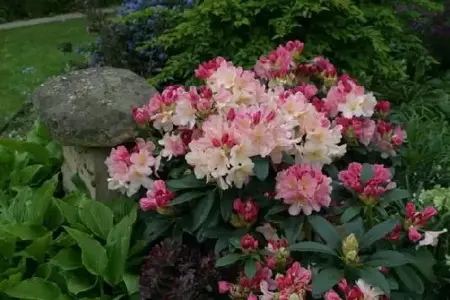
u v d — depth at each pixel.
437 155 3.17
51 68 7.85
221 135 2.43
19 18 11.04
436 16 5.18
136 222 2.83
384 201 2.47
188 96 2.71
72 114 2.88
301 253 2.49
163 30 4.68
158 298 2.49
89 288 2.63
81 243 2.59
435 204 2.70
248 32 4.02
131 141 2.92
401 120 3.41
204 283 2.44
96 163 3.01
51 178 3.29
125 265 2.65
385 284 2.18
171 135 2.78
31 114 5.19
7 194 3.29
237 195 2.53
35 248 2.70
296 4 3.82
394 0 4.52
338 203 2.55
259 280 2.37
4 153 3.38
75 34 9.68
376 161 2.90
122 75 3.15
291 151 2.59
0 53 8.70
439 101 4.20
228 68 2.77
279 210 2.45
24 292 2.56
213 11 3.89
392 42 4.47
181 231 2.62
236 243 2.41
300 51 3.24
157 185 2.58
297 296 2.21
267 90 3.01
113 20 4.70
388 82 4.19
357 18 3.98
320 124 2.57
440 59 5.18
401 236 2.44
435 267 2.58
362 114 2.78
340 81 2.90
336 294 2.16
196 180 2.54
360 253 2.35
